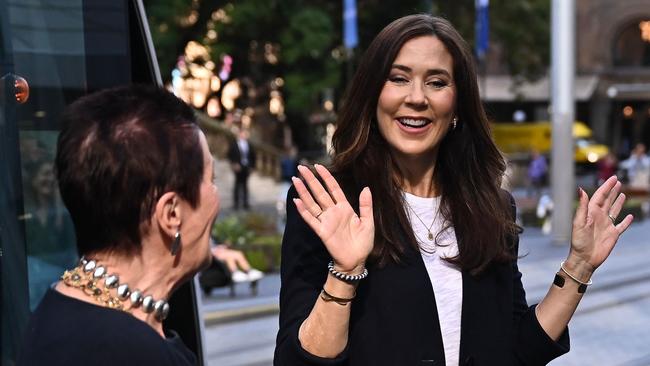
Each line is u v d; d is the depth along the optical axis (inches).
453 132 91.9
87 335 52.9
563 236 547.8
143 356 52.9
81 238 57.3
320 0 995.9
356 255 76.3
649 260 468.8
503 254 86.7
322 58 928.9
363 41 1048.2
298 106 917.8
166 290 58.9
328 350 76.9
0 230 79.0
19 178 84.0
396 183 89.6
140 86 59.5
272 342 288.4
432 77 87.1
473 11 1048.2
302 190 77.6
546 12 1115.9
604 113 1732.3
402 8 1030.4
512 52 1142.3
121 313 55.0
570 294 87.6
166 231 57.4
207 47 904.3
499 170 92.0
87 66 91.2
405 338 82.0
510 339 86.9
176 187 57.1
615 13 1708.9
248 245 469.1
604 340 287.7
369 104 88.1
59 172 56.4
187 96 988.6
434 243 86.5
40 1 87.3
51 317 54.7
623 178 1114.7
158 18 829.8
